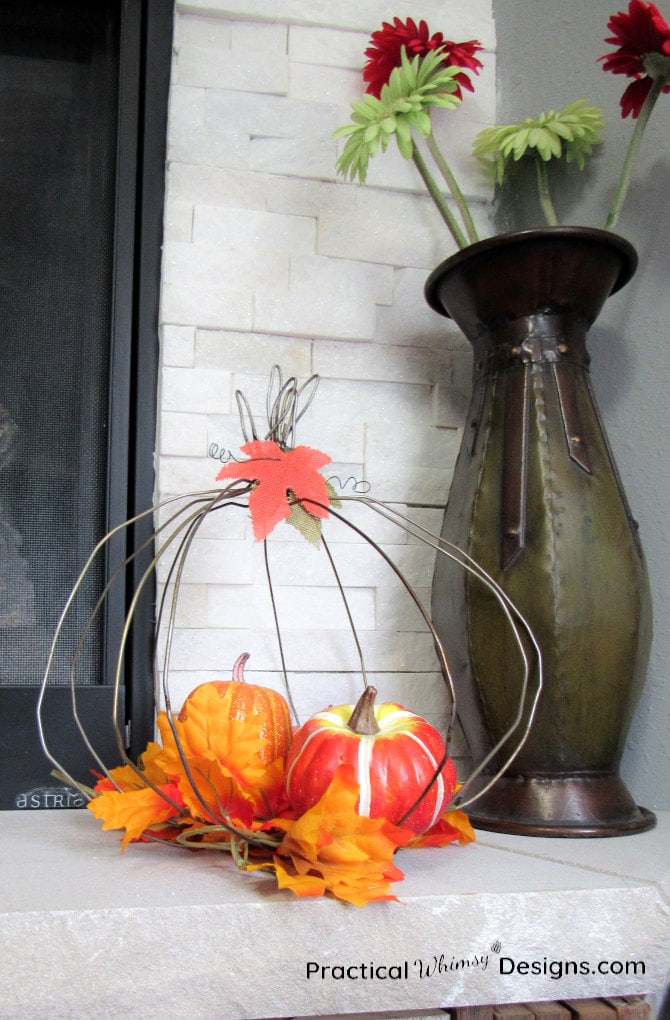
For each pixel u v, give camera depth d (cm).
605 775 83
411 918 58
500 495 86
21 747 92
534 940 59
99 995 53
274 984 56
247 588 99
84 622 98
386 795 63
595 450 86
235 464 68
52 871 64
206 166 104
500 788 83
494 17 116
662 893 62
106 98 104
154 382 102
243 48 106
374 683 101
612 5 102
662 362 94
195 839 70
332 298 105
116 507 99
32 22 104
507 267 87
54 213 102
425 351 109
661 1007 57
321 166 107
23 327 100
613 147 102
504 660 83
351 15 110
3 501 98
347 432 105
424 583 104
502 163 105
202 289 101
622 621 82
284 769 71
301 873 58
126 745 95
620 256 88
